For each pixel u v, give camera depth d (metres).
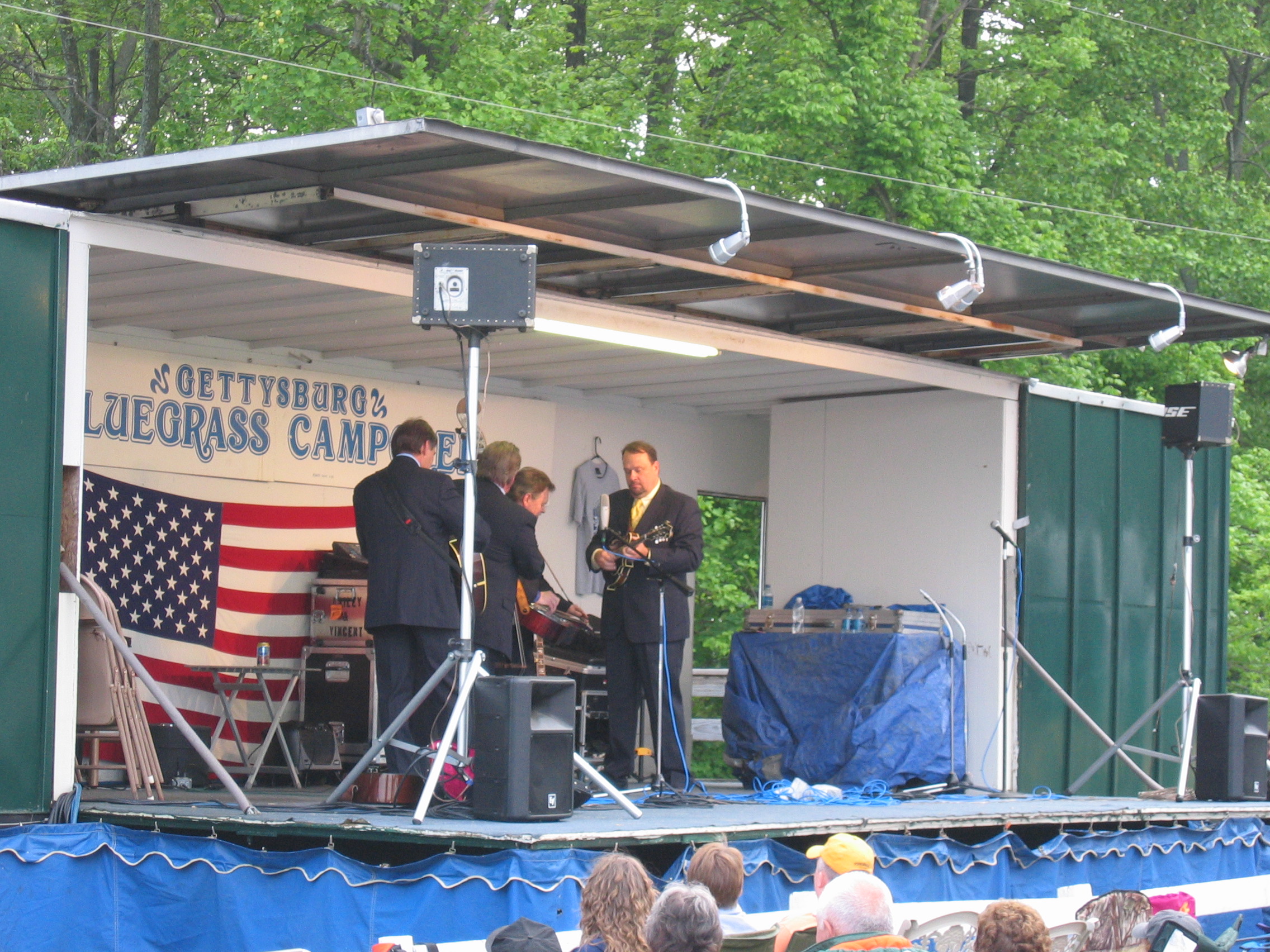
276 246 7.74
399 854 7.25
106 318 9.58
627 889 5.02
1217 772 10.24
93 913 6.62
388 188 7.40
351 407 11.11
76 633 7.02
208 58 20.72
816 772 10.77
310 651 10.55
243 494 10.51
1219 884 9.62
